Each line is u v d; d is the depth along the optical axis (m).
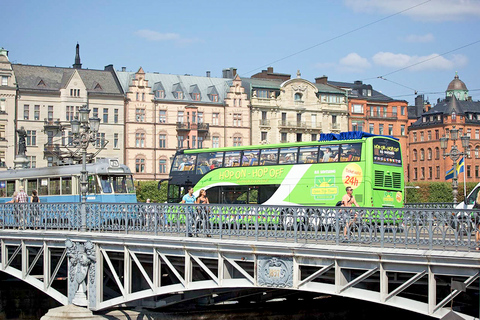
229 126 82.06
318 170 31.75
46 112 73.31
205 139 80.88
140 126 77.81
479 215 17.61
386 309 29.72
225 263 22.44
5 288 36.03
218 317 28.02
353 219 19.83
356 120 90.75
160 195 70.75
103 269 28.08
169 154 78.94
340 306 29.81
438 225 18.22
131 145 77.31
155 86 80.06
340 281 19.64
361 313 29.95
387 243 19.91
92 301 26.27
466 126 96.38
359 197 30.30
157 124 78.69
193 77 84.19
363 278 19.16
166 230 24.36
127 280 25.31
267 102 84.06
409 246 18.98
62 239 27.56
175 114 79.69
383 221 19.11
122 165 39.72
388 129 94.62
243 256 21.78
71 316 25.94
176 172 37.44
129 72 80.94
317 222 20.50
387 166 31.17
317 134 86.94
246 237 22.17
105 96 76.00
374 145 30.75
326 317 29.56
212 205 23.05
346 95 89.44
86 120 31.83
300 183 32.22
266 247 20.98
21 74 73.94
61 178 39.34
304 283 20.42
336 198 30.97
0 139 71.06
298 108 85.56
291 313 28.95
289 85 85.50
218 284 22.20
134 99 77.81
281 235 21.38
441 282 19.48
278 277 20.91
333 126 88.12
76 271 26.80
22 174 41.62
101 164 38.94
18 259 35.38
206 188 35.78
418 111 103.12
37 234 28.67
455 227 17.92
